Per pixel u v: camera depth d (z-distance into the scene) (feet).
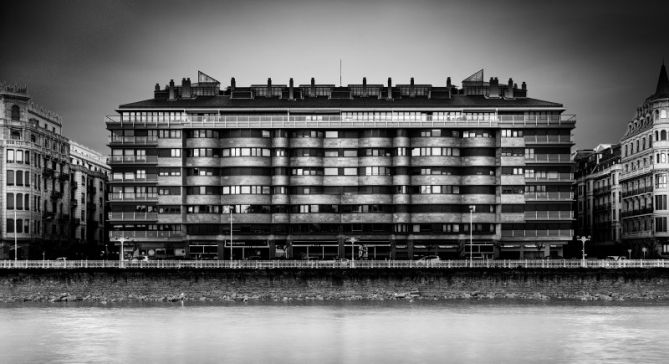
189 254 600.39
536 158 600.80
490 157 595.88
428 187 593.83
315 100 629.51
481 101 623.77
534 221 598.75
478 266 467.11
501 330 353.31
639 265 471.21
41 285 454.81
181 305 435.94
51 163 630.74
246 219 591.37
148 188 614.34
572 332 348.18
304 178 595.06
